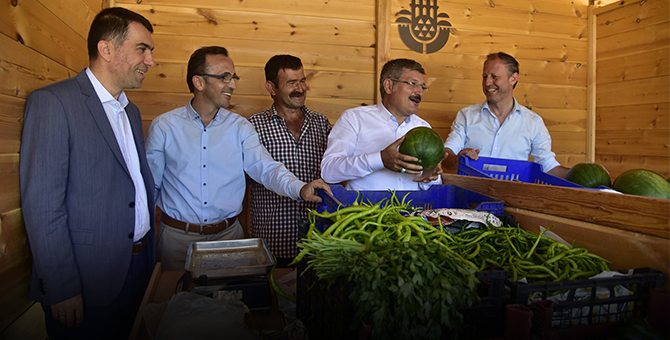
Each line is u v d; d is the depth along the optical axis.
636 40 3.82
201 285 1.36
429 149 1.77
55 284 1.55
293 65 2.78
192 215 2.37
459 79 3.78
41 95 1.56
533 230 1.68
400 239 1.26
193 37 3.26
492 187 1.94
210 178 2.37
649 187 1.80
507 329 1.00
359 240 1.31
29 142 1.54
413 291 0.95
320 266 1.14
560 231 1.55
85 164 1.63
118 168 1.72
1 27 1.53
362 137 2.28
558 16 4.00
